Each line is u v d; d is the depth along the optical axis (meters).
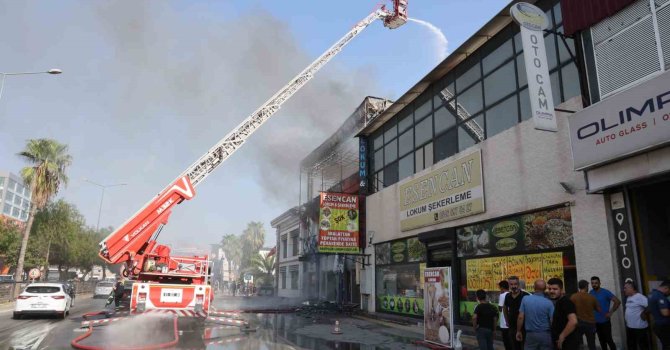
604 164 8.62
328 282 26.84
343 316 18.91
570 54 9.78
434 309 10.62
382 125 20.58
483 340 7.50
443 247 14.93
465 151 13.85
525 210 11.23
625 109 8.07
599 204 9.15
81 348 9.43
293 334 12.70
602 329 7.72
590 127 8.79
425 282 11.06
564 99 10.64
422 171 16.20
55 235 43.94
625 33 8.69
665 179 7.84
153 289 13.77
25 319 16.44
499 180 12.30
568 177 9.98
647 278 8.23
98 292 35.12
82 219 51.75
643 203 8.60
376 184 20.70
